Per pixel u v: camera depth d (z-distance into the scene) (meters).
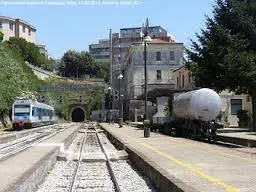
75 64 183.62
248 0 45.94
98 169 23.98
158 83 106.25
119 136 44.56
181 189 12.07
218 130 46.44
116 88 141.88
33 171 17.00
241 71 42.88
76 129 73.19
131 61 109.75
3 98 76.19
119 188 16.56
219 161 20.66
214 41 45.41
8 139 45.78
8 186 13.39
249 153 24.75
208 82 46.78
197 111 37.47
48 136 49.84
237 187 13.30
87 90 107.94
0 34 114.44
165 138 40.28
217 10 46.41
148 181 18.58
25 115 70.88
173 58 107.56
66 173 22.14
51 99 115.94
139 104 105.00
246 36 45.66
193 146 30.19
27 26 178.00
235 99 64.06
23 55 146.75
